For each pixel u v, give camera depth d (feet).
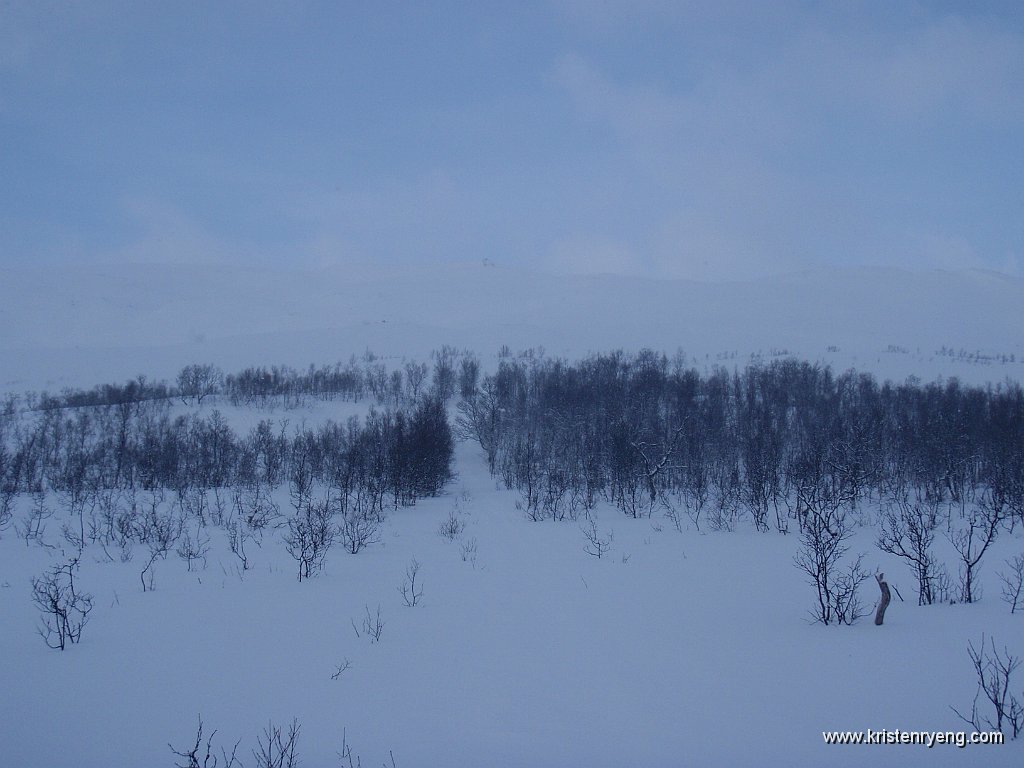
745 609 43.96
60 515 102.89
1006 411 152.97
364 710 27.40
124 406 174.09
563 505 118.11
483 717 26.25
